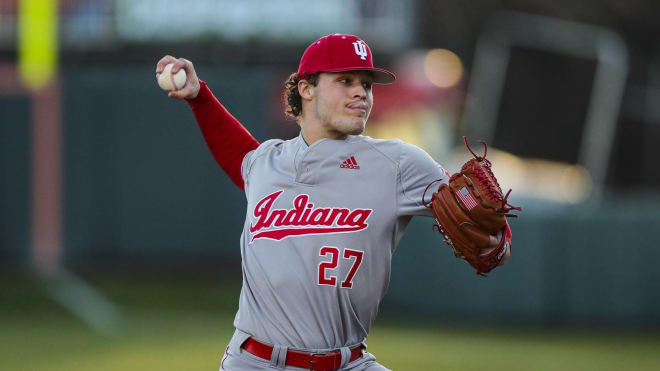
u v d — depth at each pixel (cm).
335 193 1252
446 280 3791
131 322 3722
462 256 1273
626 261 3591
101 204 4631
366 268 1254
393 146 1270
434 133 4784
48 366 2902
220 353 3136
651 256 3572
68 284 4359
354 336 1287
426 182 1262
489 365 2972
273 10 4906
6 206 4606
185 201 4631
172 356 3072
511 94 5275
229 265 4662
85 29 4853
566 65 5194
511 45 5278
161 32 4881
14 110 4612
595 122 4866
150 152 4628
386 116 4734
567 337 3519
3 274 4528
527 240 3662
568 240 3638
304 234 1248
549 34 5138
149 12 4888
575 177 4844
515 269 3684
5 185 4606
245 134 1409
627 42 5394
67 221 4625
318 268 1244
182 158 4622
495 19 5409
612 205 3825
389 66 4934
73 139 4625
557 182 4766
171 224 4638
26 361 2981
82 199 4622
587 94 5116
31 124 4606
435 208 1247
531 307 3659
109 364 2930
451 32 5822
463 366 2948
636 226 3581
